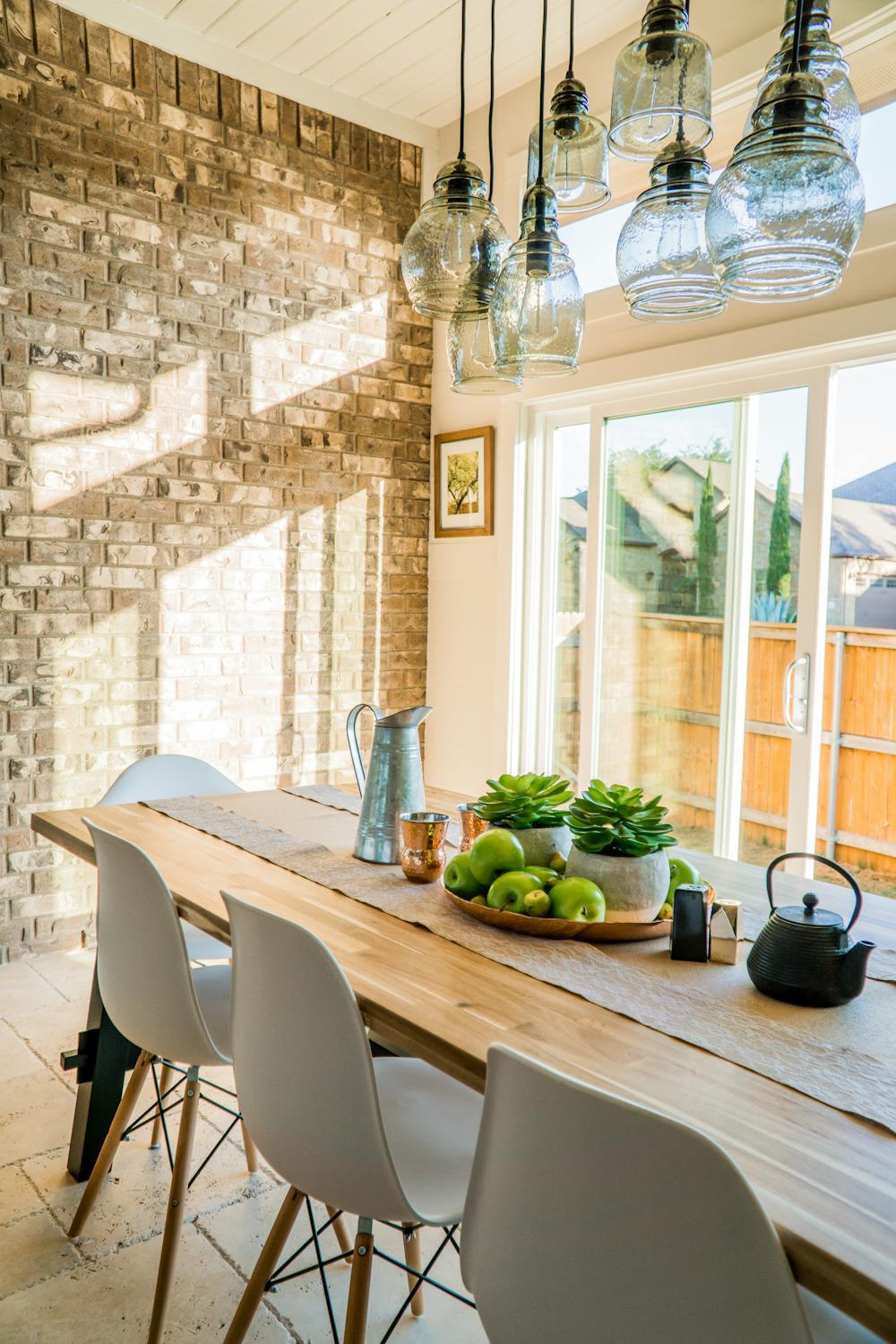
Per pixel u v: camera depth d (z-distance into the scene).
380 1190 1.19
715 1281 0.81
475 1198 0.99
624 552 3.55
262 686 3.80
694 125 1.51
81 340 3.26
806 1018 1.19
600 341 3.52
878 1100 0.99
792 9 1.31
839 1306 0.75
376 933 1.45
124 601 3.41
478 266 1.68
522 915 1.46
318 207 3.84
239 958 1.30
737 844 3.19
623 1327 0.87
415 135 4.13
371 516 4.11
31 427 3.17
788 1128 0.93
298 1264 1.79
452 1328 1.65
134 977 1.64
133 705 3.45
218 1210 1.95
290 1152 1.26
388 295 4.10
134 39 3.31
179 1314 1.65
